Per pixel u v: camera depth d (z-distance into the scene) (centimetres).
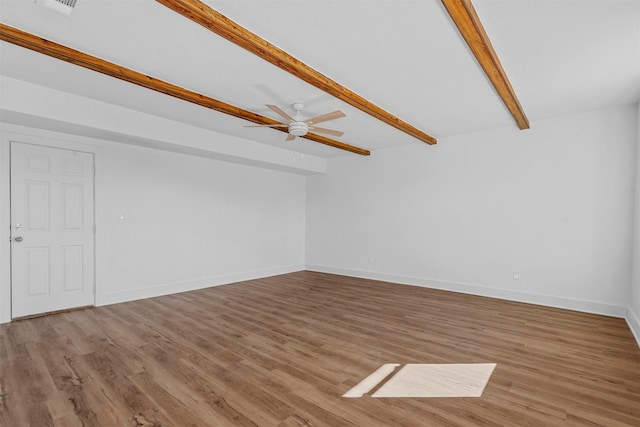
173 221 496
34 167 372
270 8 203
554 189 421
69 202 398
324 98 350
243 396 208
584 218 400
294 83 314
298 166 621
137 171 457
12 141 357
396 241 577
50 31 229
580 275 403
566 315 382
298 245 710
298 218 709
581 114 401
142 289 461
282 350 280
